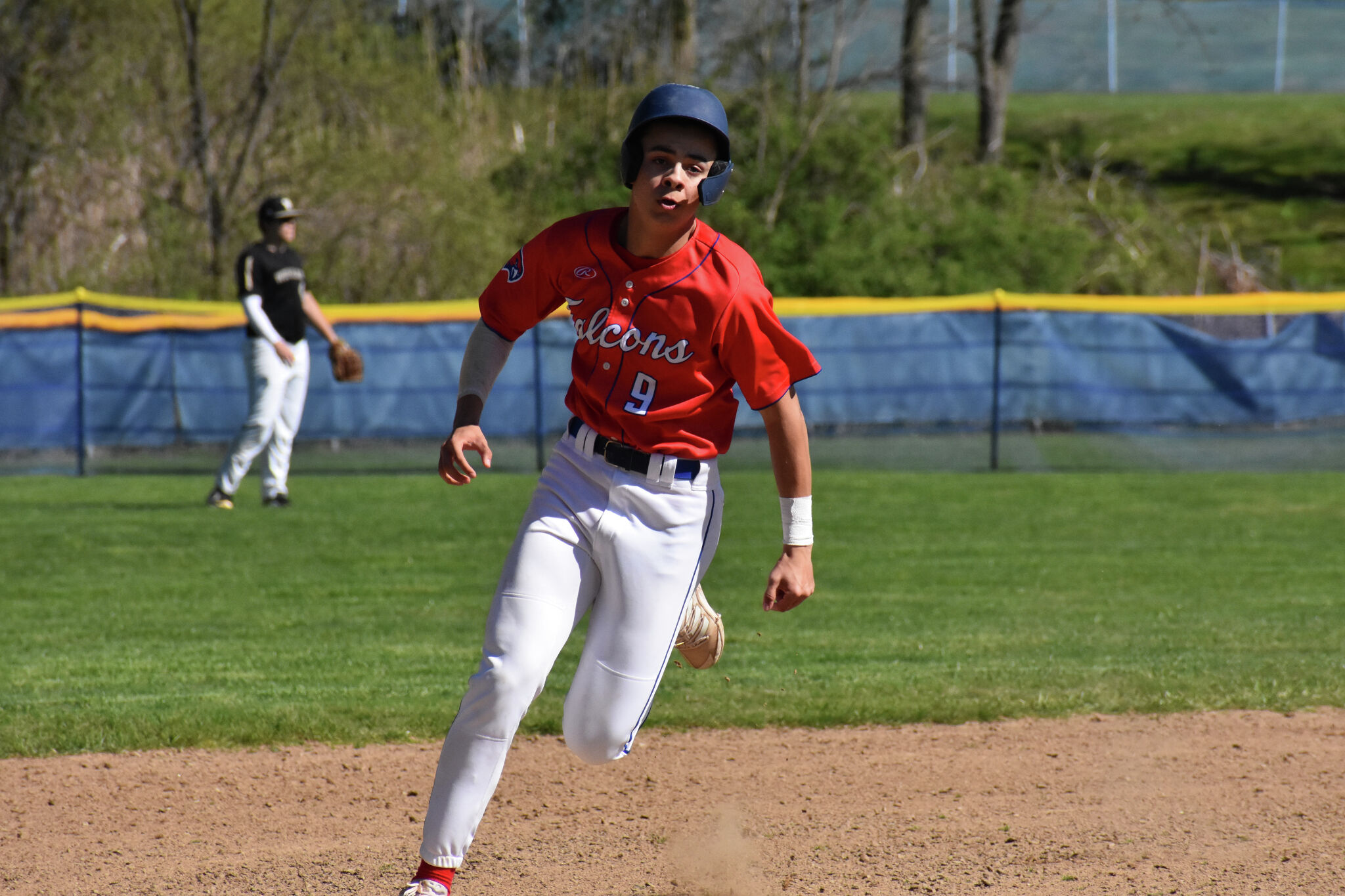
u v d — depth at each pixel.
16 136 70.50
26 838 15.16
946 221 76.88
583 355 12.27
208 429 55.09
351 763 18.02
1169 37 162.00
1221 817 15.88
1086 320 56.72
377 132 79.31
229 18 77.19
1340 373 56.38
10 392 52.91
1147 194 103.25
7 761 17.98
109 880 13.88
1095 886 13.69
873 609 29.03
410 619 27.52
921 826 15.64
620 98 84.38
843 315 56.75
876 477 52.16
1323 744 18.89
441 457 12.09
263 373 41.34
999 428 57.25
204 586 30.91
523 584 11.85
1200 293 84.62
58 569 32.66
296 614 27.98
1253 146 129.88
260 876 14.02
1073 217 87.44
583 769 17.97
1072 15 154.88
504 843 15.17
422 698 20.83
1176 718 20.31
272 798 16.64
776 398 11.95
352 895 13.48
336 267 71.31
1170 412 56.72
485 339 12.50
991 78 97.25
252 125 69.56
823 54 80.88
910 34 88.50
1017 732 19.66
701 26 85.44
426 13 92.94
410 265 72.06
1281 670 22.84
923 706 20.55
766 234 73.12
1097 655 24.38
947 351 57.00
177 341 54.53
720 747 18.97
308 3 70.44
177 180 72.44
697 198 11.48
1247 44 162.62
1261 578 32.78
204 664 23.39
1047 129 135.50
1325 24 168.88
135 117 75.12
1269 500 46.31
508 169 80.56
